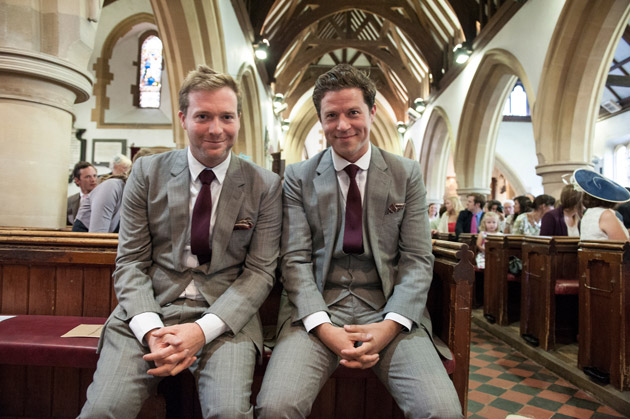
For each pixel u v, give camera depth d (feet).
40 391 6.34
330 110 5.52
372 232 5.73
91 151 36.73
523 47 23.44
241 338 5.16
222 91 5.27
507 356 11.28
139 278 5.31
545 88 20.70
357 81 5.52
